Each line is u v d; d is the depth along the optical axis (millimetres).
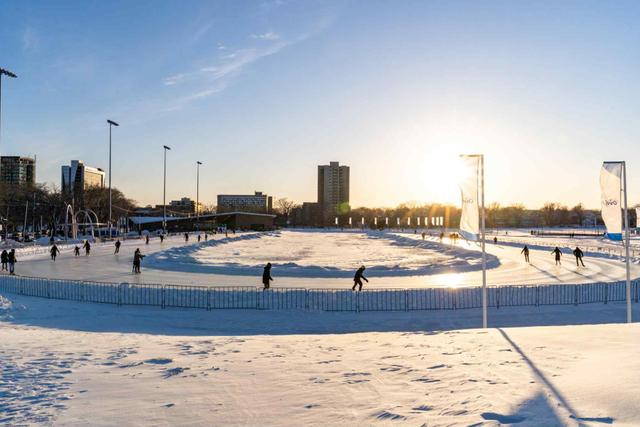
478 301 21656
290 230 193750
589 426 5906
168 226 162250
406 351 11211
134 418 6684
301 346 12422
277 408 7059
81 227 118125
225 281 30156
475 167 17844
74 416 6777
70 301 22656
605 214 18344
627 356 9594
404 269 36406
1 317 18922
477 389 7664
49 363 10141
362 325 18469
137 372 9383
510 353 10453
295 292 21609
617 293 23266
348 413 6758
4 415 6809
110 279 31219
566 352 10328
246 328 17906
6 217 94375
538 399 7004
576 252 41250
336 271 34781
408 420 6379
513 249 65438
